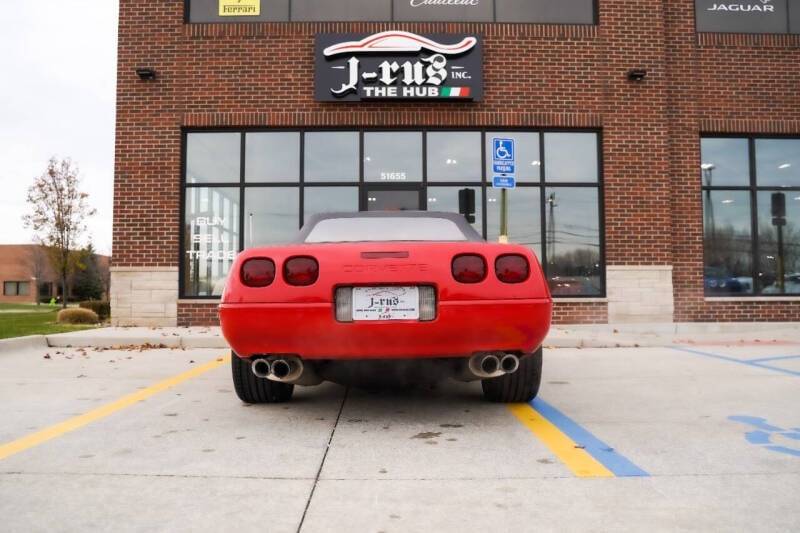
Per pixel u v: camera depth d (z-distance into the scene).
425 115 11.12
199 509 2.36
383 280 3.57
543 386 5.23
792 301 11.52
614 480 2.70
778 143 11.96
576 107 11.28
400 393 4.95
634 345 8.66
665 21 11.77
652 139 11.32
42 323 13.75
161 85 11.09
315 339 3.59
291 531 2.15
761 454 3.10
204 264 11.14
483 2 11.43
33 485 2.64
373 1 11.36
